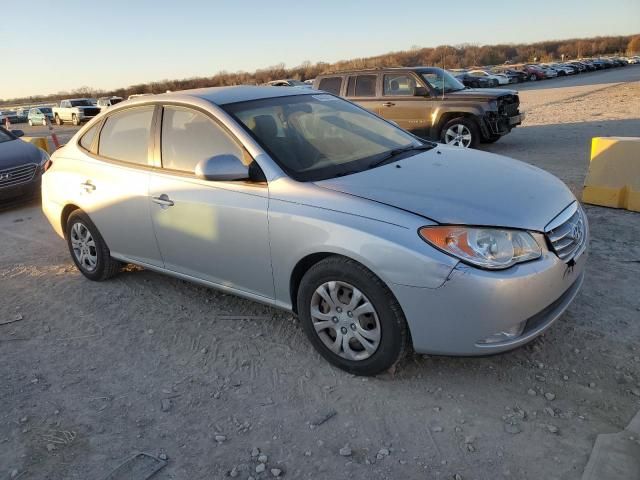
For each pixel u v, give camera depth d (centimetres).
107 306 437
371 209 287
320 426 278
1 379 344
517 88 3616
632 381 289
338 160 350
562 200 316
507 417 271
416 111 1098
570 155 941
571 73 5447
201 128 371
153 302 437
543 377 299
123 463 263
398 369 318
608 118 1451
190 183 366
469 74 3941
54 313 434
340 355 316
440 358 325
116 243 444
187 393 315
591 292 389
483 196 297
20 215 782
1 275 529
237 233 342
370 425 275
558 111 1767
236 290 366
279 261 326
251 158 338
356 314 300
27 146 861
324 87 1216
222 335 375
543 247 281
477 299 263
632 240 486
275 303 346
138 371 342
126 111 432
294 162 337
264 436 274
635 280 404
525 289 268
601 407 272
